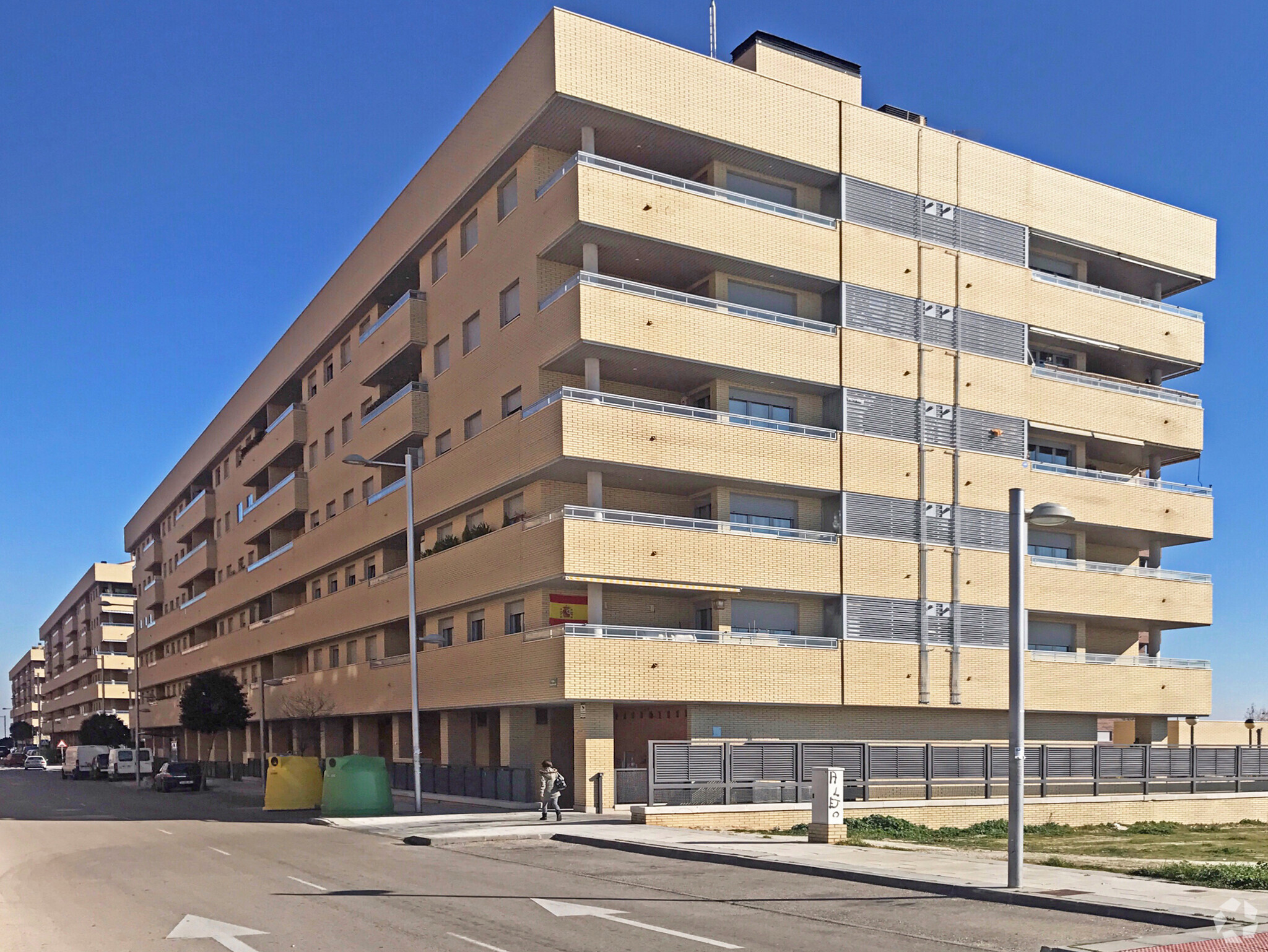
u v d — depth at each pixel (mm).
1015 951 10914
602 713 32625
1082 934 11766
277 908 14359
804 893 15305
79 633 138000
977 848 23234
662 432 33844
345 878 17703
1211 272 47500
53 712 156625
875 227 38750
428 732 47500
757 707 35531
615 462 32969
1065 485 41938
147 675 96750
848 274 37875
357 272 51031
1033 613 41156
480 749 41750
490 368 38375
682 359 34188
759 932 12164
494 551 36156
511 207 38094
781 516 36969
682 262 35875
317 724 58344
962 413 39875
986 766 33594
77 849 23750
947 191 40562
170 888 16641
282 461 63469
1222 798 35719
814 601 37094
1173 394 45969
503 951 11133
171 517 96062
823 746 31406
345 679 50688
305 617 56375
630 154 36594
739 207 35750
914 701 37281
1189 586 44250
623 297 33344
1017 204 42250
